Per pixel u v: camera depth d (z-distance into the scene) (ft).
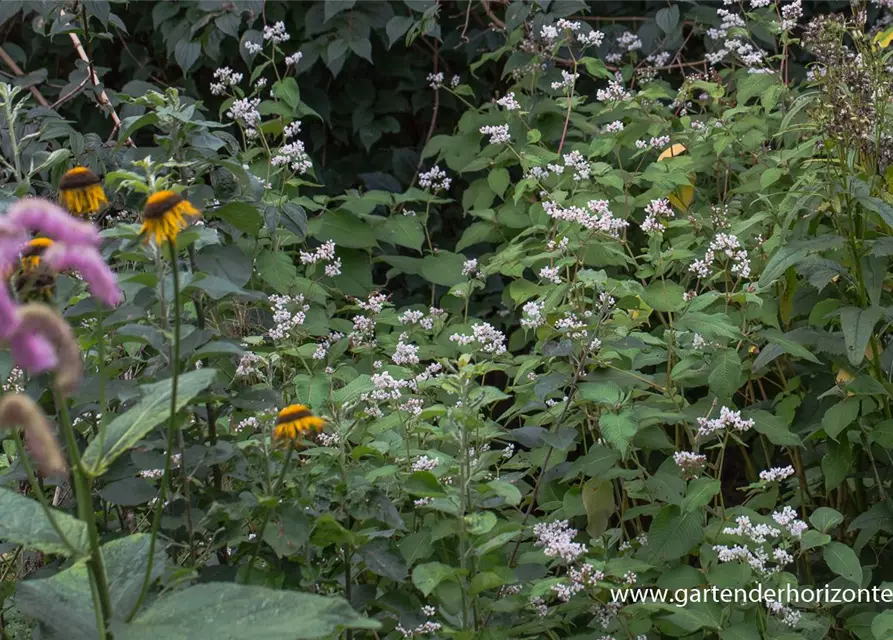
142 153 11.48
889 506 11.41
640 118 16.55
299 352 12.00
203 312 9.86
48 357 5.39
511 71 18.33
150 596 7.61
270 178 15.35
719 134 15.02
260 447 8.87
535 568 10.07
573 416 12.14
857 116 11.12
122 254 8.28
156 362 9.27
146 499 8.84
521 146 17.38
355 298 15.84
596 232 12.50
